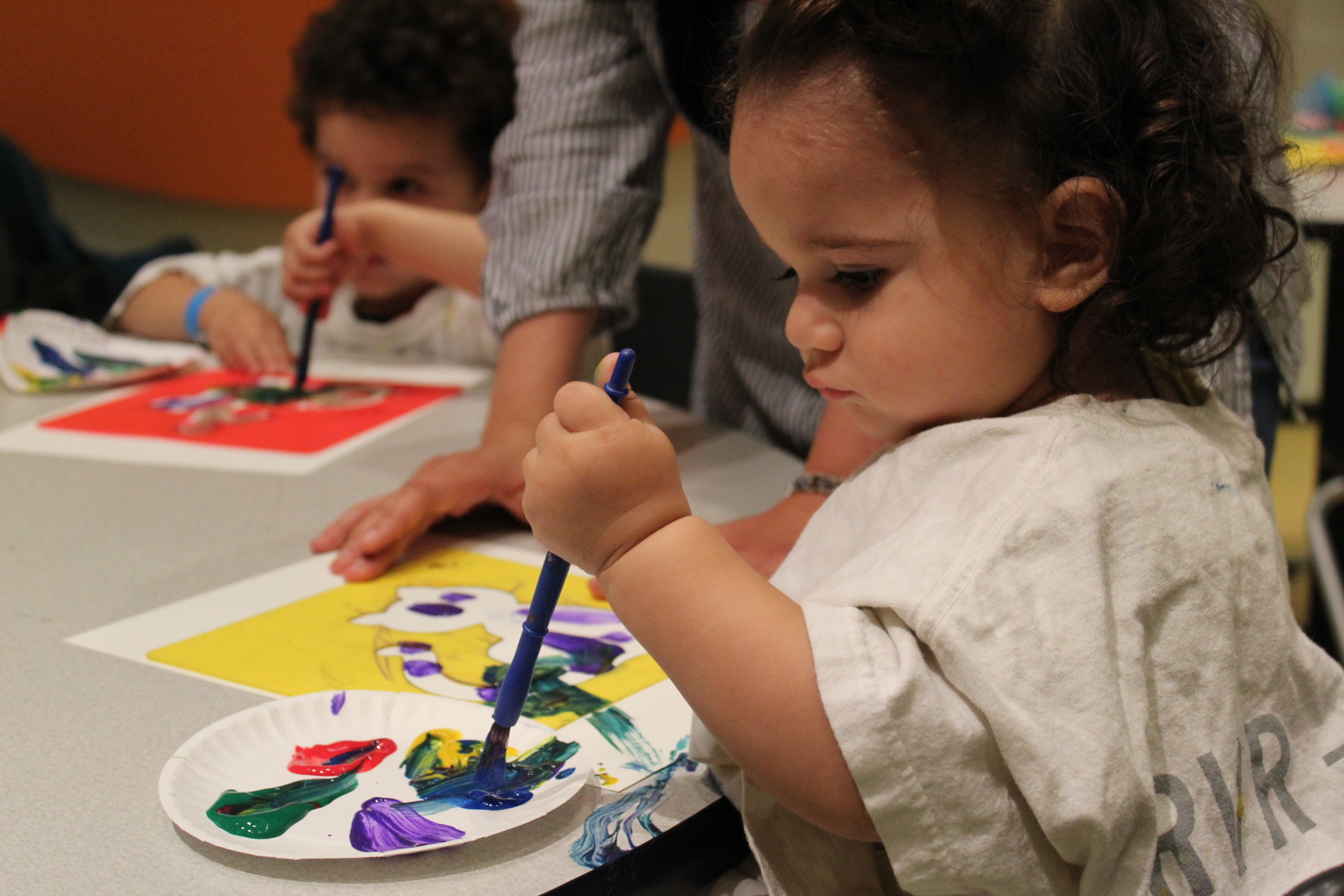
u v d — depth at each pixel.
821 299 0.54
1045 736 0.44
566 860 0.48
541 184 1.03
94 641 0.67
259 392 1.27
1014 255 0.51
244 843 0.47
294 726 0.56
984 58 0.49
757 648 0.46
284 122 2.32
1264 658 0.53
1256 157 0.59
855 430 0.84
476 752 0.54
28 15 2.15
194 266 1.63
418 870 0.47
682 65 0.91
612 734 0.58
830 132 0.49
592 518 0.49
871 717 0.44
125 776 0.53
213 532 0.86
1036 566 0.46
